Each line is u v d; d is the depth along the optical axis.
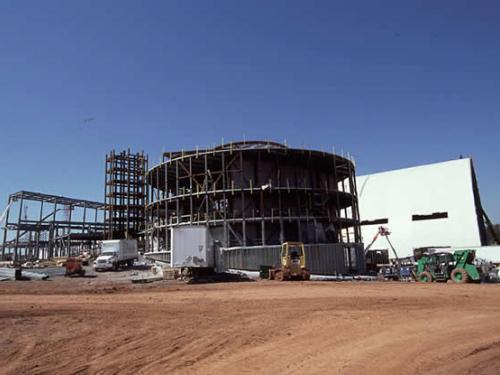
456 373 8.59
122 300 20.69
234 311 17.00
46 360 10.37
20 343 11.95
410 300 19.64
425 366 9.13
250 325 14.19
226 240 47.22
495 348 10.61
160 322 14.78
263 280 35.38
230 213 50.22
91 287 29.00
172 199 51.41
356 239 55.72
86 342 12.06
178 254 35.00
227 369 9.38
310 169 54.84
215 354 10.76
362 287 26.67
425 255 35.41
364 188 74.81
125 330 13.53
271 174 52.41
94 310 17.36
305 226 49.56
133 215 81.56
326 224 51.91
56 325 14.27
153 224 57.03
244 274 39.12
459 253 32.59
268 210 50.81
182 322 14.77
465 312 16.41
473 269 31.31
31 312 16.81
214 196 49.56
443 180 67.31
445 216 65.31
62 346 11.65
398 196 70.56
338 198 52.19
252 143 53.69
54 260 77.06
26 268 60.78
